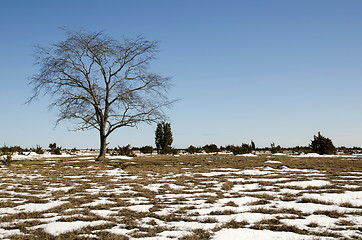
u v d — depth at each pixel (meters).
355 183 14.51
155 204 9.80
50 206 9.67
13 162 28.03
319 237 6.18
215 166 25.23
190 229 6.90
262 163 28.48
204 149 63.22
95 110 35.00
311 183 14.72
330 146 46.62
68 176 18.58
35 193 12.30
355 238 6.20
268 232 6.60
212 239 6.14
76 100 33.81
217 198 11.02
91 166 25.31
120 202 10.15
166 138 55.91
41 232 6.65
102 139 34.97
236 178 17.33
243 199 10.77
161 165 26.62
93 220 7.81
